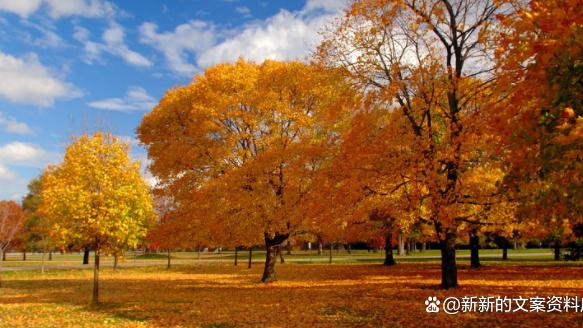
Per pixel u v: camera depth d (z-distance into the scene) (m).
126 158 14.66
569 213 7.66
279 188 17.55
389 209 14.19
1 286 22.03
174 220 18.69
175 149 17.38
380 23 14.27
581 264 28.55
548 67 6.74
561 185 6.98
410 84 13.54
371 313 11.44
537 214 8.06
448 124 13.50
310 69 16.11
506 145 8.30
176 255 65.88
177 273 29.77
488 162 12.76
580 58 6.40
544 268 25.38
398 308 12.00
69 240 13.92
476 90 13.62
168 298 15.75
